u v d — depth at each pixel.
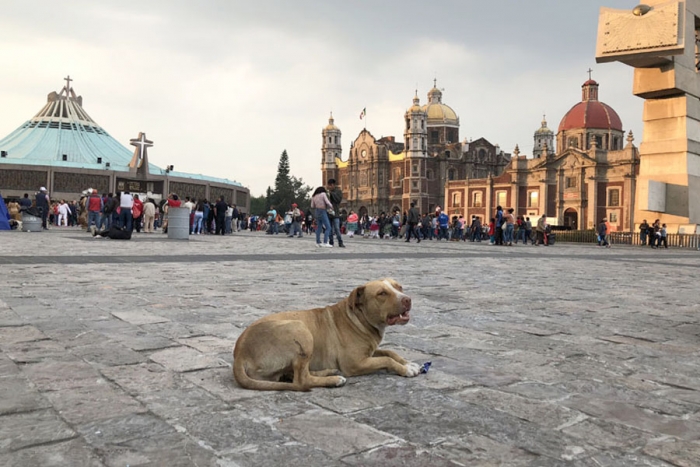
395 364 3.87
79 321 5.47
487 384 3.75
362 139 105.00
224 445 2.61
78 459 2.42
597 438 2.83
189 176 87.06
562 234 47.00
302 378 3.46
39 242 18.16
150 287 8.00
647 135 32.72
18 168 73.44
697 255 23.83
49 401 3.18
